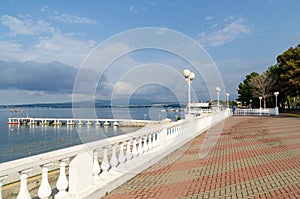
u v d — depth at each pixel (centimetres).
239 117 3553
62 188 399
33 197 378
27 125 5675
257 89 5475
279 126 2014
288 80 4197
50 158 355
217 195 503
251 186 551
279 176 621
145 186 567
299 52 4169
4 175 289
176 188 550
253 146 1079
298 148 1006
